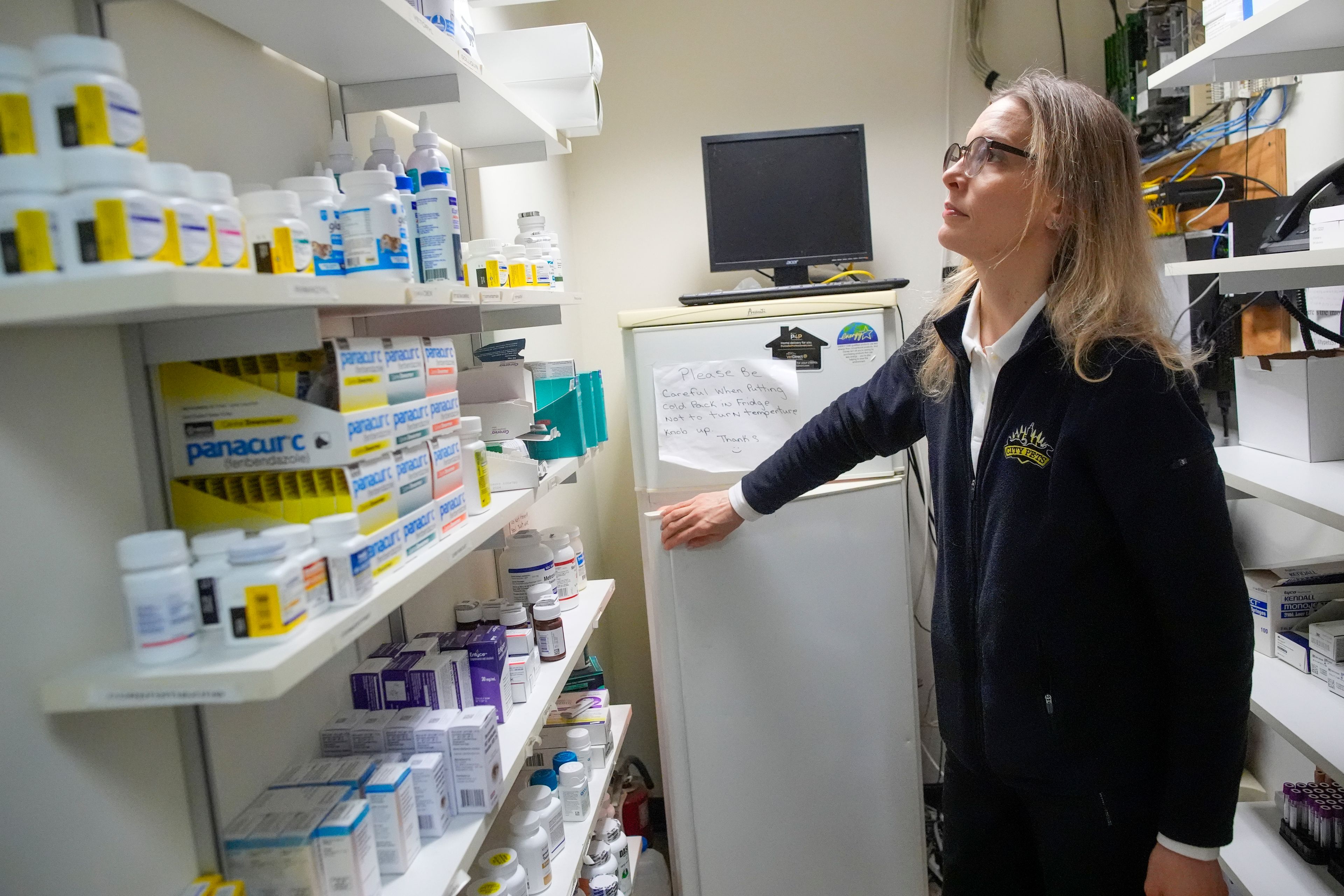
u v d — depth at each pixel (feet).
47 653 2.30
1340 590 5.56
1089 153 3.55
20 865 2.19
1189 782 3.53
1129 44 7.41
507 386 4.52
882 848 6.25
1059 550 3.67
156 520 2.68
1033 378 3.74
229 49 3.21
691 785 6.00
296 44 3.32
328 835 2.79
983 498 3.98
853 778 6.16
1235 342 6.41
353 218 2.84
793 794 6.08
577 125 5.27
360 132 4.26
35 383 2.31
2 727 2.15
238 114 3.25
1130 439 3.41
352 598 2.47
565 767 4.87
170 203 1.99
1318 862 5.31
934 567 8.45
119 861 2.49
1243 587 3.47
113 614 2.55
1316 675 5.18
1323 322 5.67
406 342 3.09
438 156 3.59
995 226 3.74
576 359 8.43
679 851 6.07
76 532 2.42
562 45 5.03
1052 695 3.79
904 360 4.81
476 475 3.59
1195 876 3.54
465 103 4.26
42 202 1.87
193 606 2.27
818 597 6.00
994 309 4.02
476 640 3.96
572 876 4.32
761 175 7.66
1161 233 6.87
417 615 4.54
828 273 8.36
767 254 7.70
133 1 2.68
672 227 8.48
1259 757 7.06
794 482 5.25
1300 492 4.47
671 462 6.09
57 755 2.31
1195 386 3.56
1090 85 8.20
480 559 5.70
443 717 3.48
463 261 3.59
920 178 8.34
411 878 2.98
